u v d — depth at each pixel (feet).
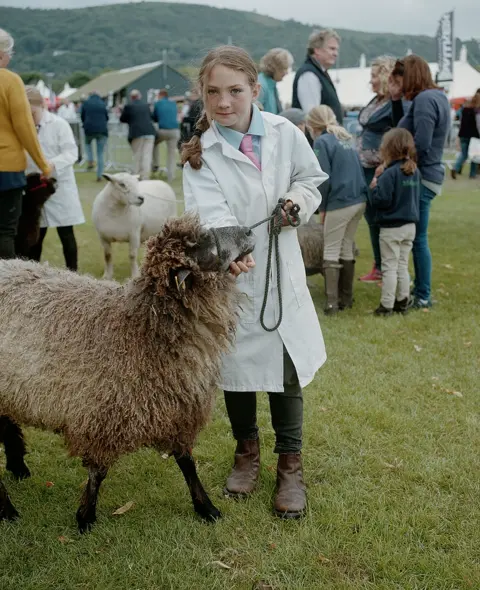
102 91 130.00
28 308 10.12
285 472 11.07
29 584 9.32
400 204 19.89
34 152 17.93
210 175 9.96
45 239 34.65
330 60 23.47
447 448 12.75
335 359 17.37
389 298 20.90
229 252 9.05
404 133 19.62
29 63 455.22
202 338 9.54
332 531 10.30
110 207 24.43
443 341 18.58
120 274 27.30
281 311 10.24
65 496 11.54
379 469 12.07
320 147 20.06
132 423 9.55
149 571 9.52
